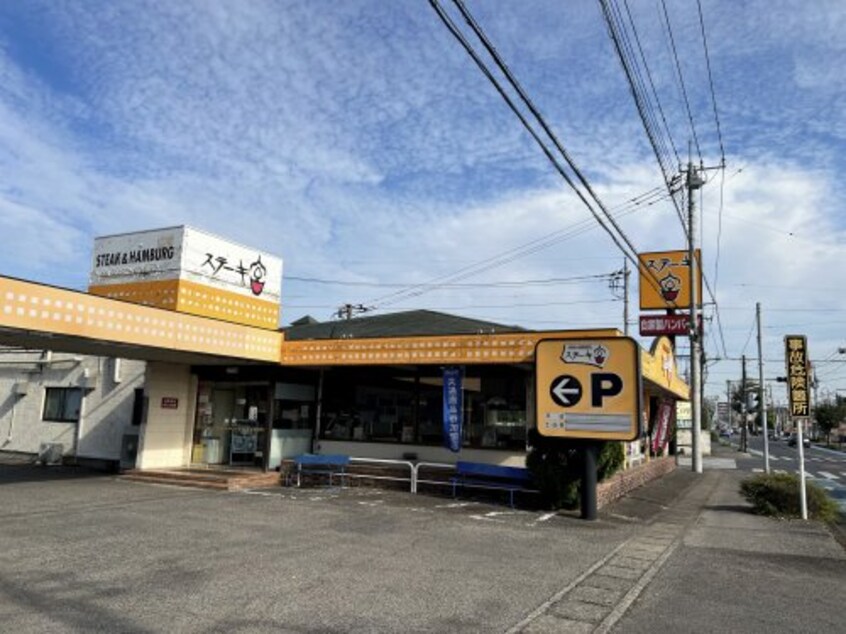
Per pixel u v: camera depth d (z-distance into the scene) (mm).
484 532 10719
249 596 6691
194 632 5605
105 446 19469
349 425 17750
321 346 16359
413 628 5953
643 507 14766
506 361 14359
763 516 13992
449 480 14922
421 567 8180
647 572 8445
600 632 6062
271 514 11734
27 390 21859
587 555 9328
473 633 5895
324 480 16391
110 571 7465
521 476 13805
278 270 19266
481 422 15828
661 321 34281
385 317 21203
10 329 11141
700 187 24969
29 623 5664
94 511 11469
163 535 9578
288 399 17641
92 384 20141
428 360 15148
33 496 12969
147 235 17062
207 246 17078
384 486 15836
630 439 12219
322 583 7270
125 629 5613
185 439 18094
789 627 6406
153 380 17312
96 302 12148
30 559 7879
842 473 32500
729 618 6641
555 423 12773
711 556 9641
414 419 16844
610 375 12523
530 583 7656
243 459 18234
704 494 19078
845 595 7664
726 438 105125
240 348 15422
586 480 12680
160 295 16516
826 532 11945
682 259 34875
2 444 22125
